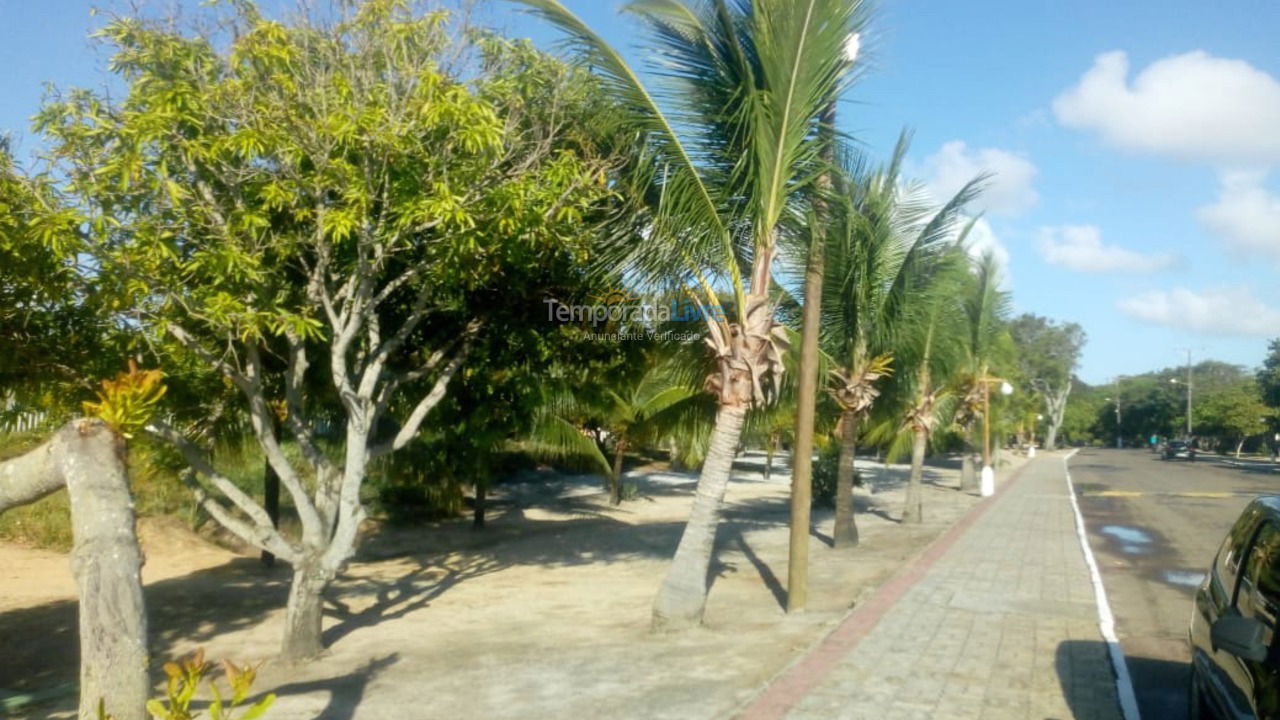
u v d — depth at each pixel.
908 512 20.28
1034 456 69.75
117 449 3.92
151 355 8.88
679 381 13.05
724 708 6.64
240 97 8.34
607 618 10.21
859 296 13.85
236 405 11.44
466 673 7.82
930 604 10.61
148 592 12.09
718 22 8.85
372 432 9.79
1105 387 117.50
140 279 7.60
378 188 8.66
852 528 15.90
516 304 10.80
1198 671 5.85
